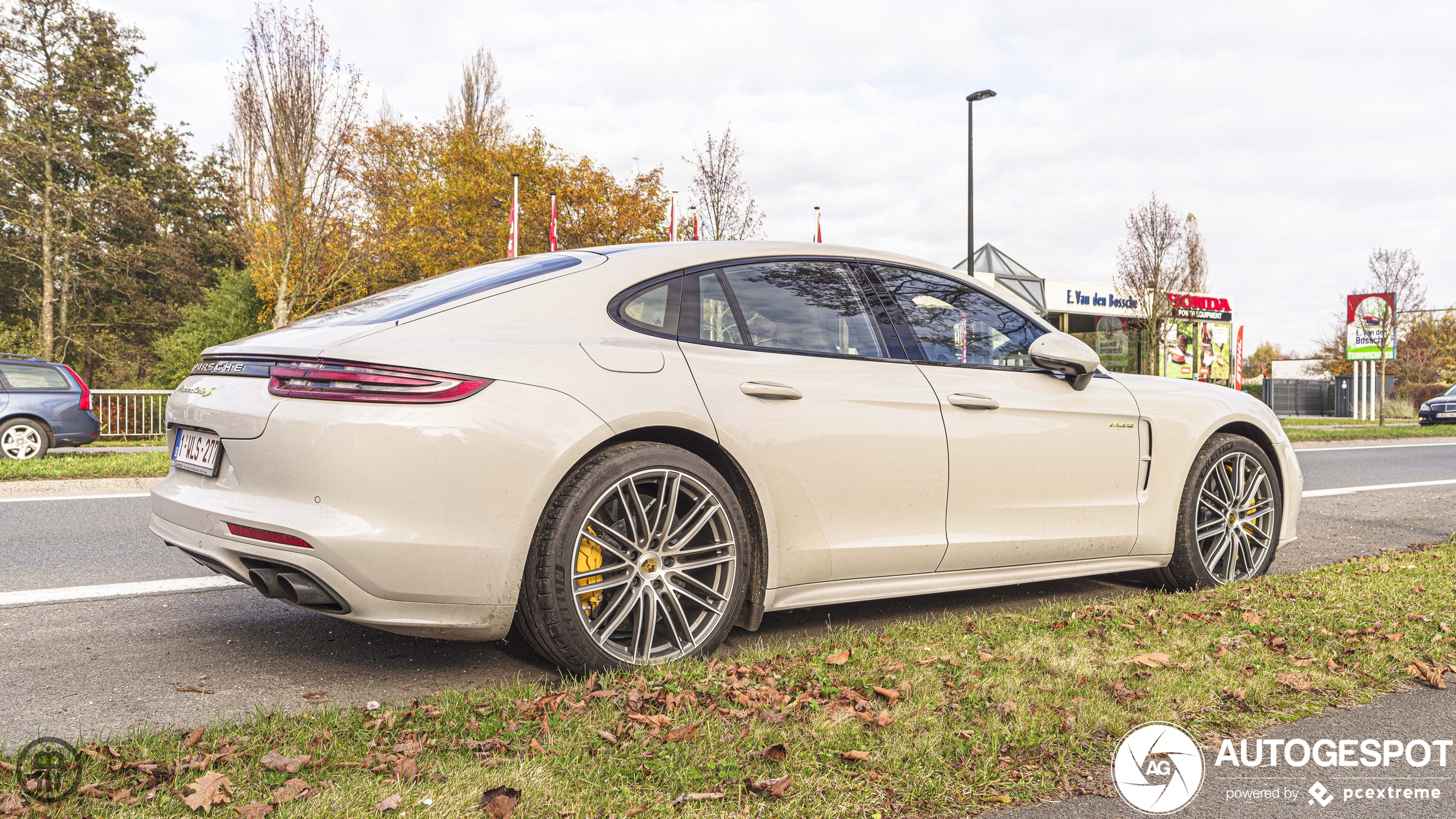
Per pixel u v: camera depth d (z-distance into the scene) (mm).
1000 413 3742
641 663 2908
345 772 2117
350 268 19547
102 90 36438
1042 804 2146
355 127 18438
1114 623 3547
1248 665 3059
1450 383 43875
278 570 2715
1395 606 3854
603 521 2971
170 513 3076
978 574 3738
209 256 41188
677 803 2014
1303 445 18500
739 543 3109
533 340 2910
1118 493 4094
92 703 2754
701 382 3090
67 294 36062
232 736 2312
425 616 2684
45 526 6156
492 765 2156
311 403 2672
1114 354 33281
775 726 2434
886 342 3619
